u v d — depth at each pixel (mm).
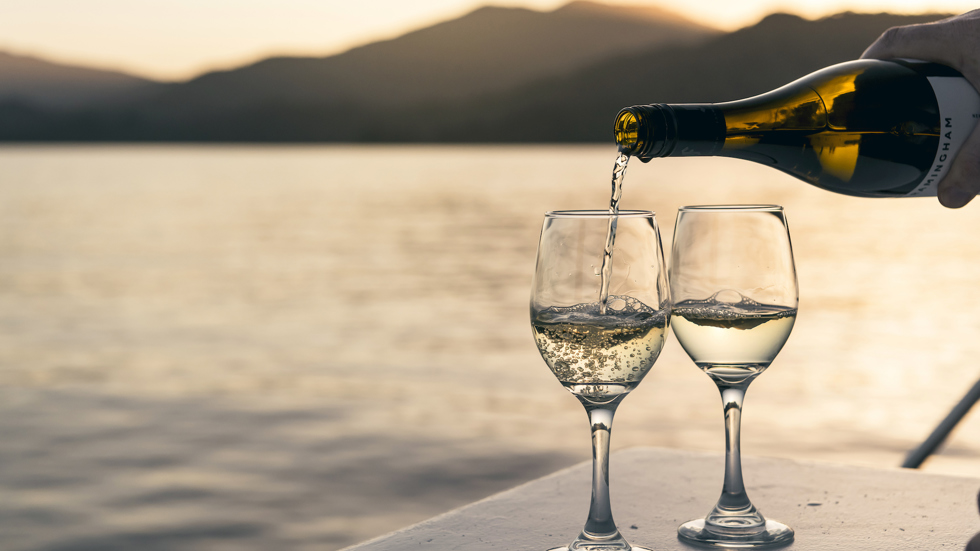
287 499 7562
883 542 1075
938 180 1381
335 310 18094
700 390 10523
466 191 56688
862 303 16344
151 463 8602
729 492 1134
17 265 25875
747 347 1090
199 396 11266
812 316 15125
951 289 17688
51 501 7605
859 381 10523
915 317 14727
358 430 9570
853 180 1506
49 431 9750
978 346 12289
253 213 42906
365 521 7016
